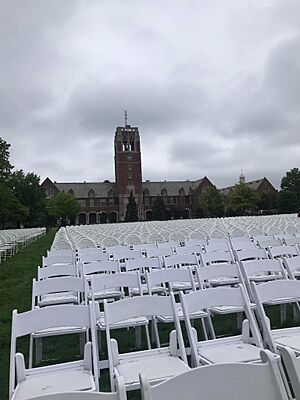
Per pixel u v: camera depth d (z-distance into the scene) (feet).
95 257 23.08
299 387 4.79
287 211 214.48
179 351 10.48
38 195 203.41
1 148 97.04
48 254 25.99
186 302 10.55
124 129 299.58
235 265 15.76
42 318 9.75
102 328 13.06
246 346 10.75
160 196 280.31
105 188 302.45
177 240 37.40
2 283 33.14
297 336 11.29
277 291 11.50
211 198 248.52
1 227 168.55
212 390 4.88
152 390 4.63
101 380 12.41
